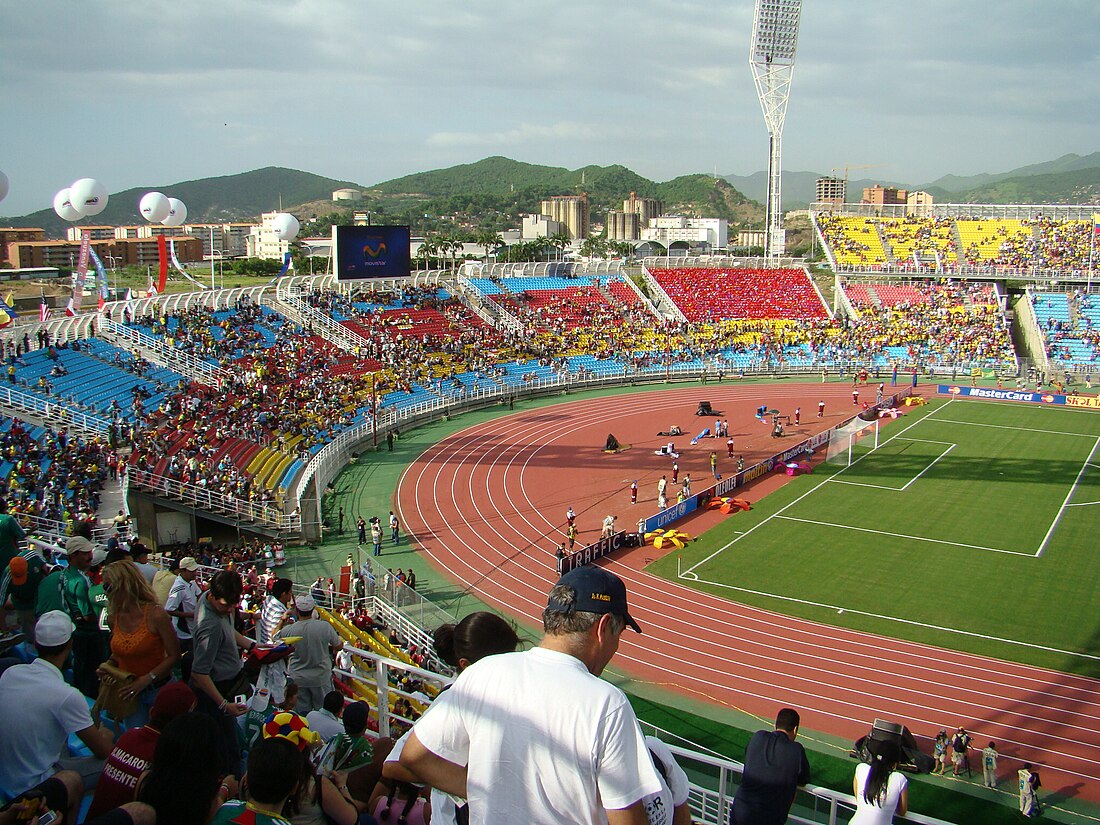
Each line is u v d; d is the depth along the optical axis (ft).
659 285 386.93
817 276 451.12
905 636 115.85
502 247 588.91
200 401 178.81
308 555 143.54
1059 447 224.53
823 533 158.51
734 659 109.29
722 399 289.53
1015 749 88.79
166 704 25.58
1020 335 357.20
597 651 15.94
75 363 175.11
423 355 276.82
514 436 233.35
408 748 15.72
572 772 14.17
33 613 43.88
